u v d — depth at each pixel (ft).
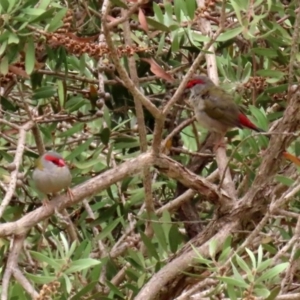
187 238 36.83
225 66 34.14
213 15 33.04
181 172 26.35
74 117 32.32
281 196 26.25
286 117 26.16
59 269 22.99
